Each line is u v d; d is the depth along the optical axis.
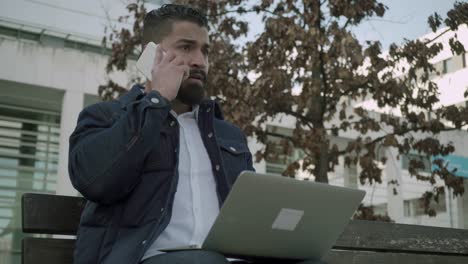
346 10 6.56
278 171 14.80
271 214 1.90
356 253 2.96
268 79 6.62
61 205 2.35
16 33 13.89
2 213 12.69
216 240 1.88
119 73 14.31
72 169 2.01
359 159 7.45
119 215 2.05
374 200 17.56
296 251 2.10
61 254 2.30
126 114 2.04
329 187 1.97
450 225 17.84
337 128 7.75
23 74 13.75
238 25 7.33
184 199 2.21
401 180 17.72
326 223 2.07
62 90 14.08
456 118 7.46
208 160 2.35
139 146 2.00
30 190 13.41
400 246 3.10
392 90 6.99
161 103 2.08
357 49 6.46
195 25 2.42
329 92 7.31
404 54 6.98
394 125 7.71
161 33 2.42
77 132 2.14
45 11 14.07
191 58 2.38
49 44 14.11
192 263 1.71
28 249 2.26
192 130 2.41
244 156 2.54
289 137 7.36
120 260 1.91
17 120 13.97
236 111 6.69
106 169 1.96
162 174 2.14
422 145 7.69
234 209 1.82
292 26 6.39
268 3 7.05
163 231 2.10
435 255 3.22
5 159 13.44
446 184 7.66
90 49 14.38
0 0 13.82
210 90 6.82
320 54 6.70
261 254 2.03
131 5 7.97
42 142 14.16
